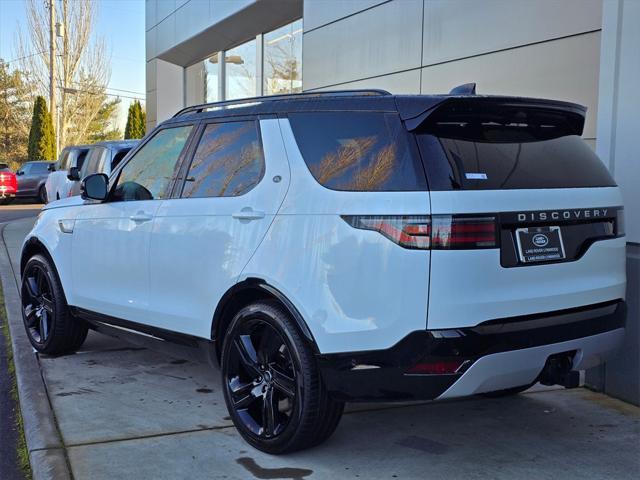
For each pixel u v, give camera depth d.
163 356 5.98
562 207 3.56
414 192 3.29
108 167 10.05
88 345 6.35
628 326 4.71
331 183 3.61
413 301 3.24
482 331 3.24
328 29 10.53
